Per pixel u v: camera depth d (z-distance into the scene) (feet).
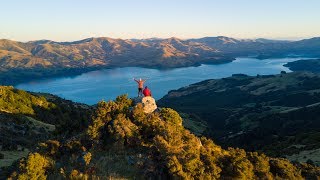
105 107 137.28
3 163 166.91
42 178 101.04
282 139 428.97
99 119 131.03
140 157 113.50
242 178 113.39
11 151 202.59
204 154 113.39
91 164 109.50
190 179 100.32
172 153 105.81
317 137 327.47
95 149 122.31
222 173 114.21
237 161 116.26
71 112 435.53
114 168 107.55
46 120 373.20
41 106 406.41
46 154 120.26
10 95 381.40
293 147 309.22
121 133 123.65
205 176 103.40
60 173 104.94
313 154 255.91
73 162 112.98
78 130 167.63
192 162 103.45
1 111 312.71
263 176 123.03
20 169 105.09
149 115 138.31
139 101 149.89
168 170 101.91
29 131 278.67
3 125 268.41
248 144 481.87
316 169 148.05
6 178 108.78
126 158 113.60
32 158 103.50
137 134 126.41
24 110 365.81
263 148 383.04
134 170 106.63
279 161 134.00
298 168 145.89
